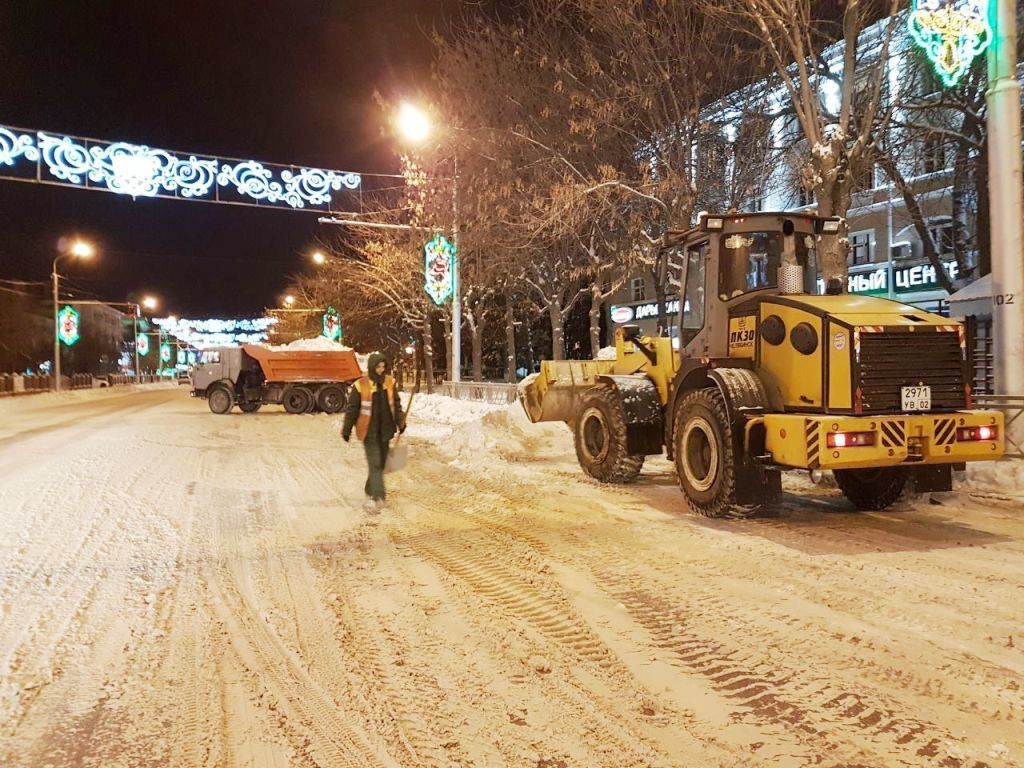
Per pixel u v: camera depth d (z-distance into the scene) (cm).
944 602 510
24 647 453
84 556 662
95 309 8169
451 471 1141
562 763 319
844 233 999
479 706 373
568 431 1477
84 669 421
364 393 874
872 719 352
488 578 586
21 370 6234
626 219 2030
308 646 453
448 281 2516
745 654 430
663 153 1698
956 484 912
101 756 330
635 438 925
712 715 359
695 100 1639
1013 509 807
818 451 650
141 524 793
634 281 3934
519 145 1922
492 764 319
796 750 326
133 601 538
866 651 430
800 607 505
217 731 351
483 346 5078
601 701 376
